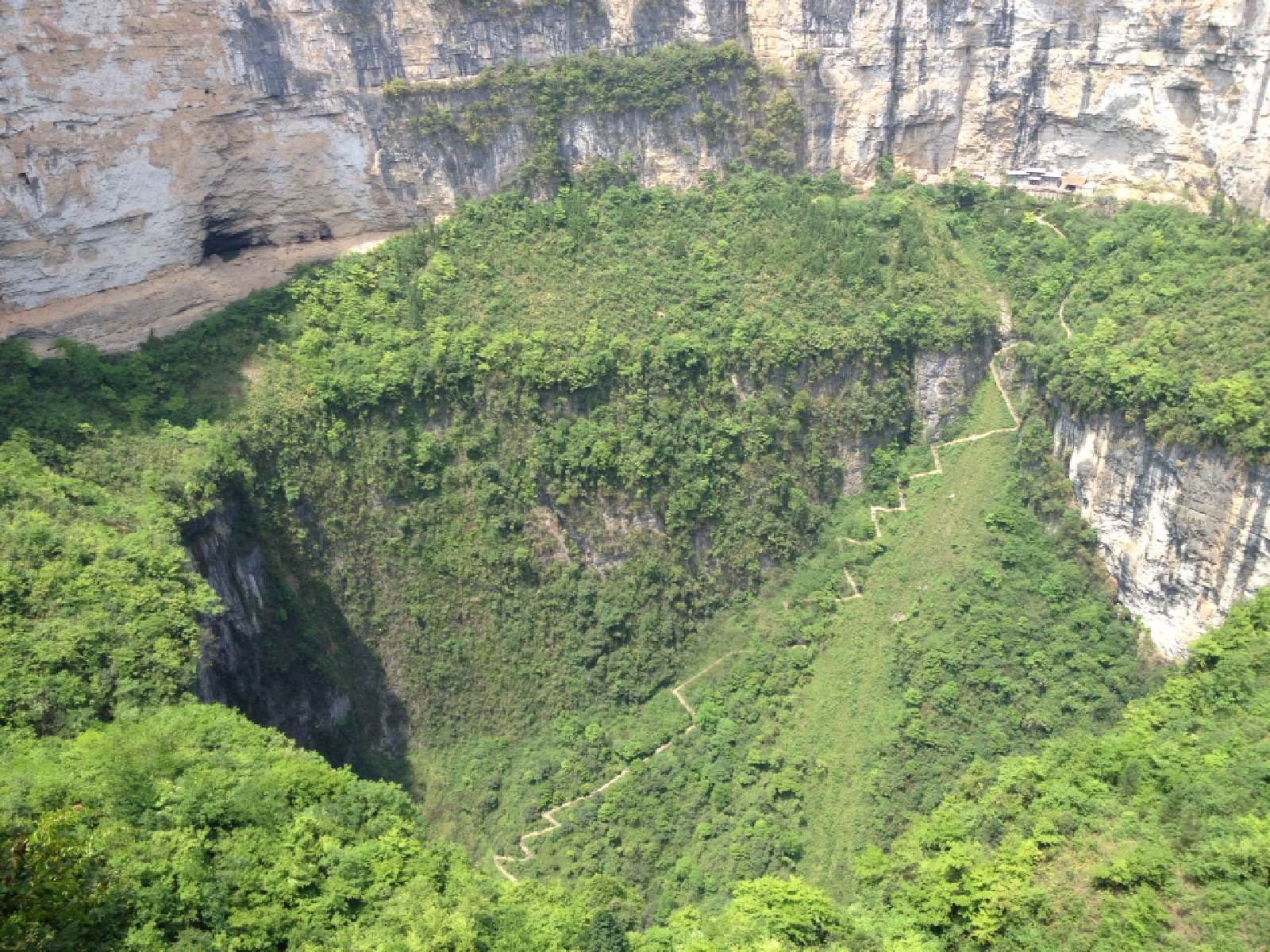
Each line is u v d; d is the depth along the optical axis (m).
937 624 73.12
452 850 49.38
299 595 71.75
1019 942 43.41
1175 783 48.56
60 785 42.78
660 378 78.06
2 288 72.38
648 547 77.88
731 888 63.16
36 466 62.75
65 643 51.03
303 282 81.00
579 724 74.88
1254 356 67.69
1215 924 40.72
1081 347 76.88
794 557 81.00
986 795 55.75
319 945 40.94
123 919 38.66
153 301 77.56
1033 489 79.62
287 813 46.50
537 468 75.56
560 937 44.66
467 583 75.44
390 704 74.31
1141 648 73.50
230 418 71.44
